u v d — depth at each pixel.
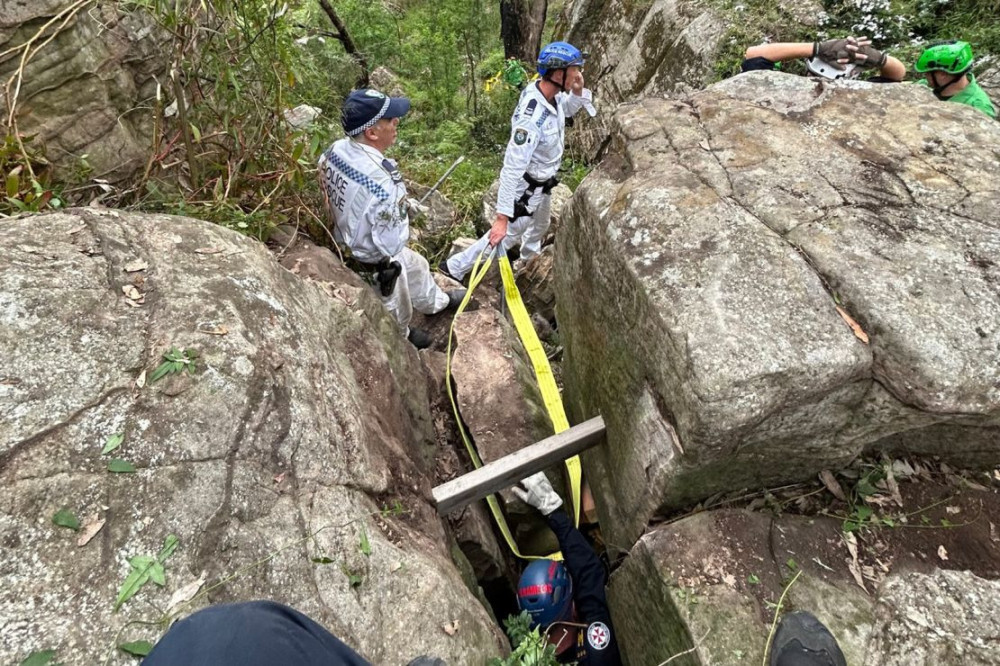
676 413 1.79
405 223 3.12
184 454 1.49
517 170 3.84
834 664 1.52
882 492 1.93
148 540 1.36
